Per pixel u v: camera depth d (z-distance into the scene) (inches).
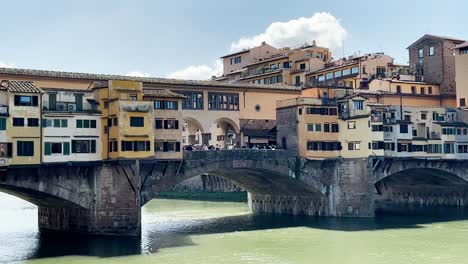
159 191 2792.8
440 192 4165.8
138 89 2674.7
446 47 4372.5
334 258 2257.6
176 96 2839.6
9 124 2384.4
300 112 3324.3
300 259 2240.4
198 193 5017.2
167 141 2805.1
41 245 2485.2
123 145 2559.1
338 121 3415.4
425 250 2406.5
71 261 2167.8
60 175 2536.9
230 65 5344.5
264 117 3577.8
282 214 3720.5
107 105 2628.0
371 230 2947.8
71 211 2755.9
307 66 4542.3
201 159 2942.9
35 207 4370.1
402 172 3993.6
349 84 4266.7
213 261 2194.9
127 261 2174.0
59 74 2864.2
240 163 3080.7
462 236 2760.8
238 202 4584.2
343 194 3393.2
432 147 3730.3
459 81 4084.6
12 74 2721.5
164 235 2810.0
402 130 3590.1
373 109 3417.8
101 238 2603.3
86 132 2593.5
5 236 2755.9
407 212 3791.8
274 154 3208.7
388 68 4409.5
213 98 3376.0
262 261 2202.3
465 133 3870.6
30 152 2428.6
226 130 3644.2
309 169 3351.4
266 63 4845.0
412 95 4151.1
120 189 2605.8
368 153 3326.8
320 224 3169.3
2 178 2412.6
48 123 2498.8
